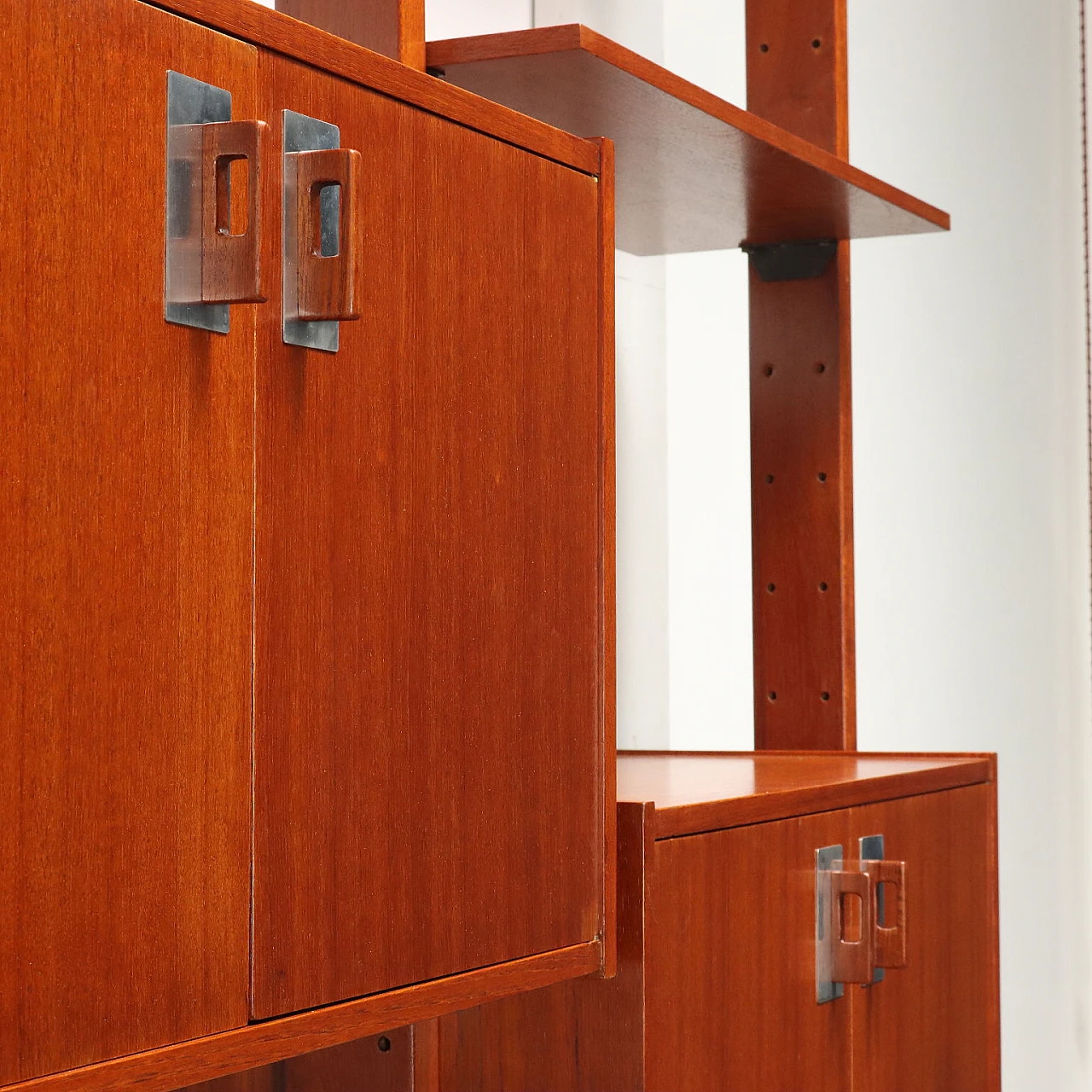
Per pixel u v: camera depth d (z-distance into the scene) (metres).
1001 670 2.38
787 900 1.10
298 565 0.68
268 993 0.67
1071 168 2.37
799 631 1.55
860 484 2.16
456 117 0.78
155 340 0.61
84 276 0.58
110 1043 0.59
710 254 2.00
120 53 0.59
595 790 0.90
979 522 2.39
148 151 0.60
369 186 0.72
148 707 0.61
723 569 2.01
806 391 1.55
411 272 0.75
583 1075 0.98
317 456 0.69
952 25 2.40
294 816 0.68
